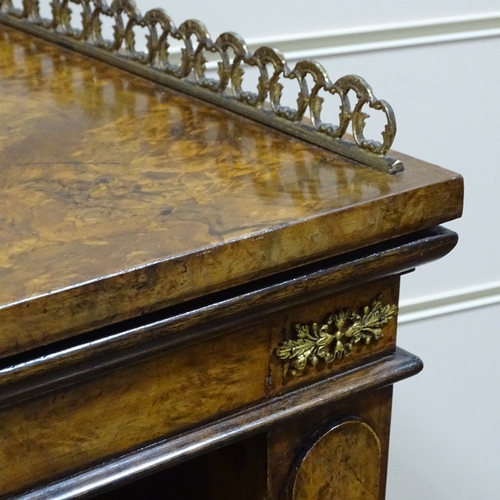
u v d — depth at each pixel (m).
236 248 0.53
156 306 0.51
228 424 0.59
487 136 1.45
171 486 0.96
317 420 0.66
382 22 1.33
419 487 1.63
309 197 0.58
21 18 1.04
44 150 0.69
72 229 0.55
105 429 0.55
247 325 0.57
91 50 0.93
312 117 0.68
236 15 1.26
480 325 1.57
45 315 0.47
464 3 1.36
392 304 0.65
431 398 1.59
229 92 0.78
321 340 0.61
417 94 1.38
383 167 0.62
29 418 0.52
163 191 0.60
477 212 1.50
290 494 0.66
